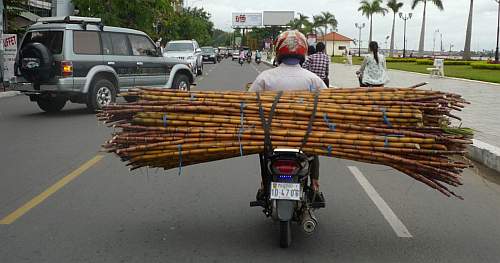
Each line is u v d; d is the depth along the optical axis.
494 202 6.24
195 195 6.30
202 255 4.46
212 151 4.45
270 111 4.46
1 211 5.63
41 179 7.04
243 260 4.36
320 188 6.73
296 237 4.91
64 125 11.82
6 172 7.43
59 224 5.21
